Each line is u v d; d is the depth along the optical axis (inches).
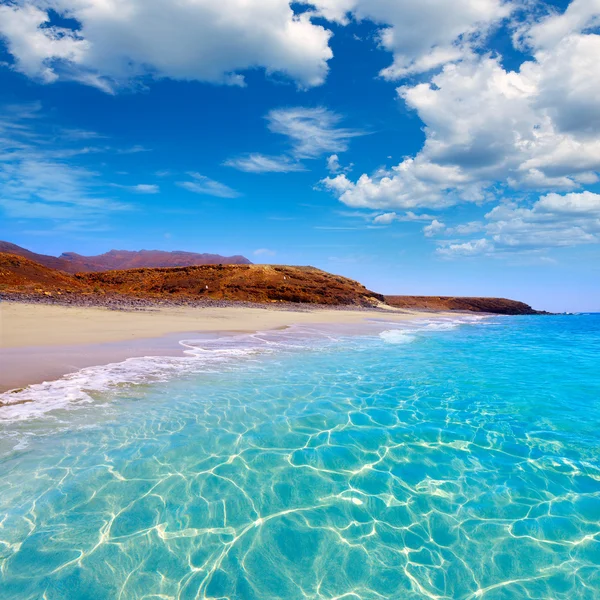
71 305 897.5
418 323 1449.3
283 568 143.3
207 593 129.4
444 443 255.0
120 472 196.5
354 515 176.2
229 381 372.8
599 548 159.9
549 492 199.6
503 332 1167.6
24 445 215.2
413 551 155.3
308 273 2596.0
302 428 271.1
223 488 190.9
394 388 383.2
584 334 1117.7
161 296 1561.3
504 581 141.7
